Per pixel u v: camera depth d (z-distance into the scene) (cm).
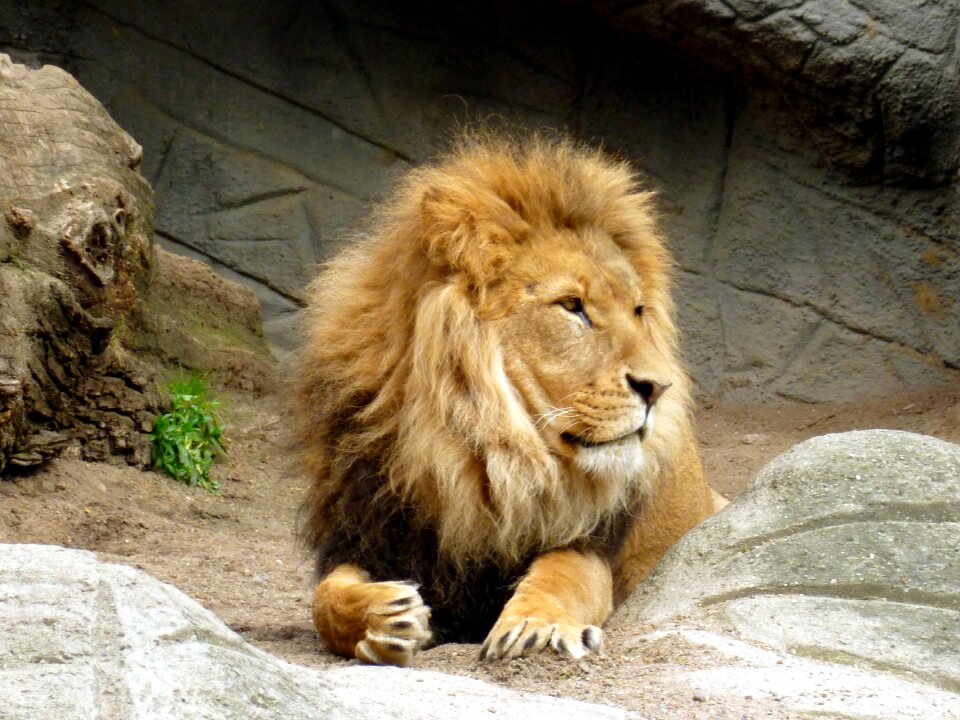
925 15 1942
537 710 579
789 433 2031
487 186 814
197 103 2369
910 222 2102
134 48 2375
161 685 474
